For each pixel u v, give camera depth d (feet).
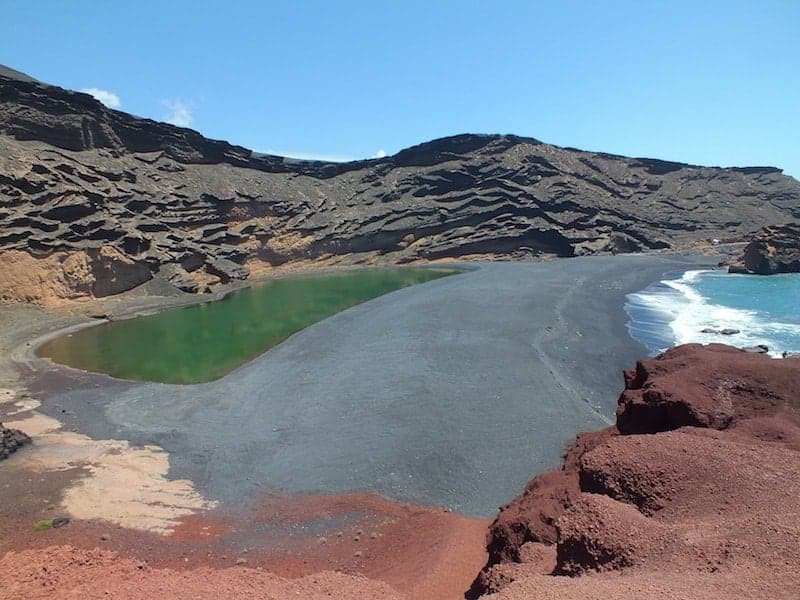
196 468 74.33
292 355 122.01
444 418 81.97
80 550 51.37
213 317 170.40
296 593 36.42
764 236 240.73
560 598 25.99
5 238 163.94
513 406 85.20
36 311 158.81
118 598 36.19
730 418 46.29
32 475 71.61
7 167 182.70
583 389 94.17
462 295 171.94
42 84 226.79
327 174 350.23
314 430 82.84
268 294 212.84
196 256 225.35
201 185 269.64
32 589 41.50
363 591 37.19
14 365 120.78
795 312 154.81
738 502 32.07
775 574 24.68
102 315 165.17
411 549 55.36
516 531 44.11
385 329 134.72
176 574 43.47
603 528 31.32
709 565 26.76
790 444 40.37
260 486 69.31
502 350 112.16
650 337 128.57
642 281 212.02
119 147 250.37
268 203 290.15
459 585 47.32
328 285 233.96
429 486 66.80
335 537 58.49
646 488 35.58
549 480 51.93
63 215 184.96
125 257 190.29
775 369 50.26
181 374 114.93
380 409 87.04
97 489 68.18
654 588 25.09
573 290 184.03
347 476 69.92
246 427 85.81
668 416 48.16
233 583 39.09
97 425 88.17
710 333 130.72
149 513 63.31
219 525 61.26
